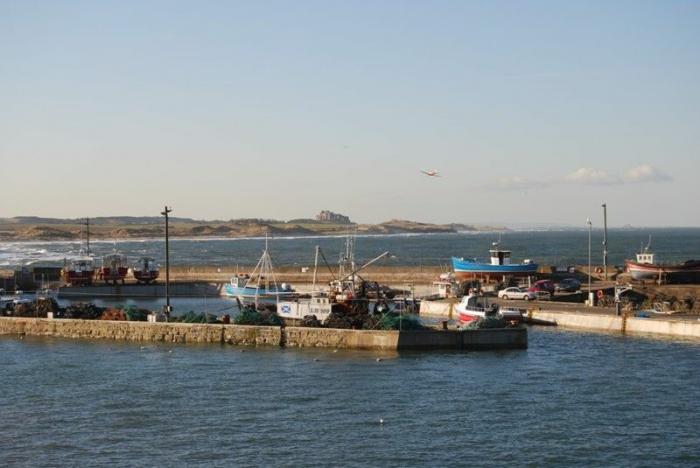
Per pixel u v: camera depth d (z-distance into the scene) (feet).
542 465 153.17
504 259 471.62
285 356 250.98
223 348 265.95
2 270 593.01
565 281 419.54
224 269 547.90
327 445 164.14
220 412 187.93
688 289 385.29
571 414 184.96
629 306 337.93
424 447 162.71
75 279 489.26
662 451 160.56
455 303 359.46
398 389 207.82
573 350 259.19
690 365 233.14
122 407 193.36
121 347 270.87
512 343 262.67
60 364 243.60
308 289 456.86
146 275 500.33
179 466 153.17
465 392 204.64
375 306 339.36
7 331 301.63
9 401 199.93
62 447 164.86
